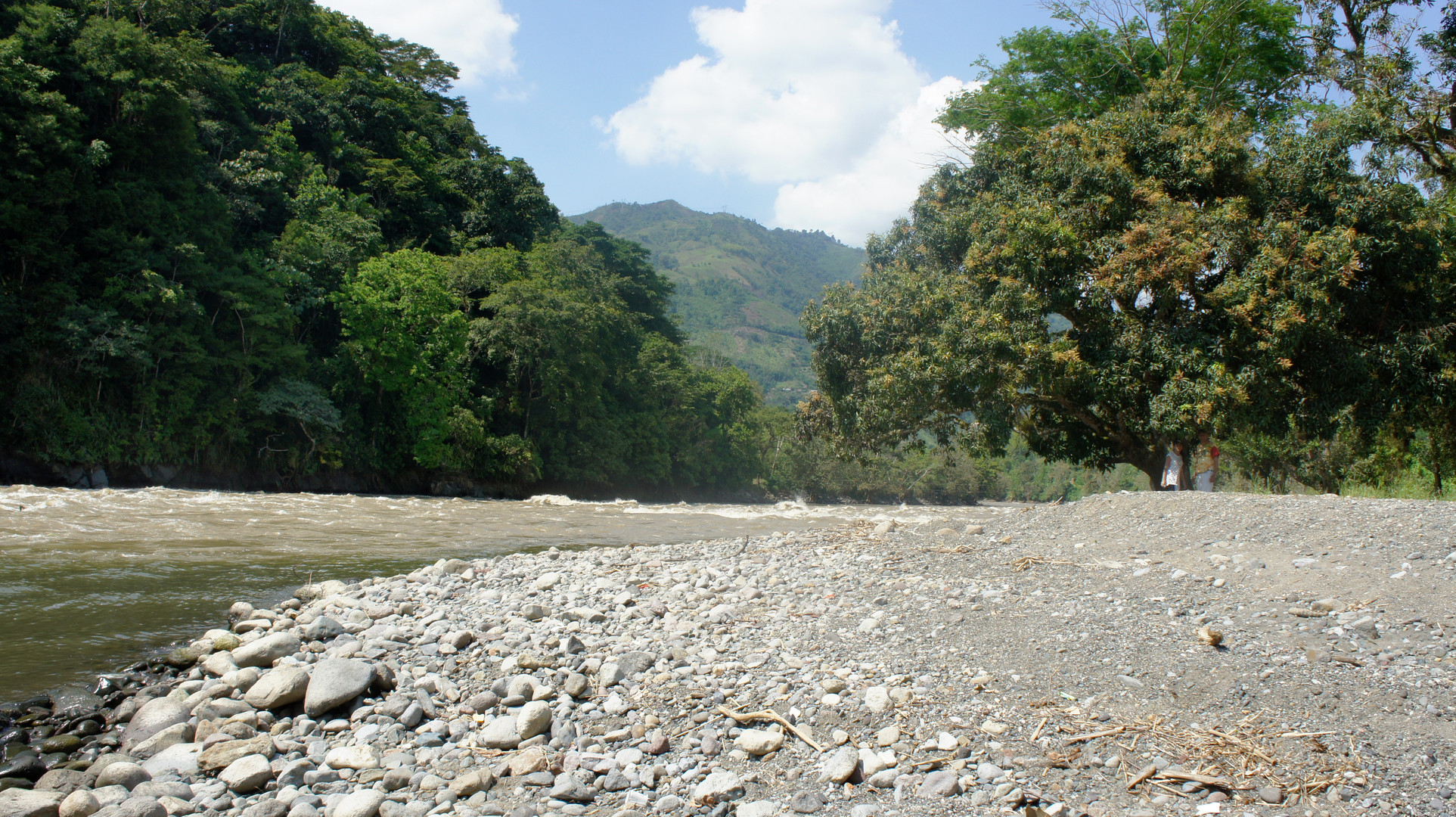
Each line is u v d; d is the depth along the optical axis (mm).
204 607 8688
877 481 89438
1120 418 19062
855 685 5852
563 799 4496
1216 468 17250
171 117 32906
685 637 7273
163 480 32062
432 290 42938
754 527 22438
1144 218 18062
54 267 29000
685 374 69625
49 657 6723
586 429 54062
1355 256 16375
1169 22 25641
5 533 13422
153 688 6152
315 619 7594
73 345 28016
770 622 7645
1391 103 19703
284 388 36375
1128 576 8438
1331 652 5902
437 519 21719
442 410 42406
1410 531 8383
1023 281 19250
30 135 27734
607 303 61000
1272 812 4172
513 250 56656
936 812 4246
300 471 37844
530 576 10594
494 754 5098
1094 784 4492
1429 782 4328
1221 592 7566
